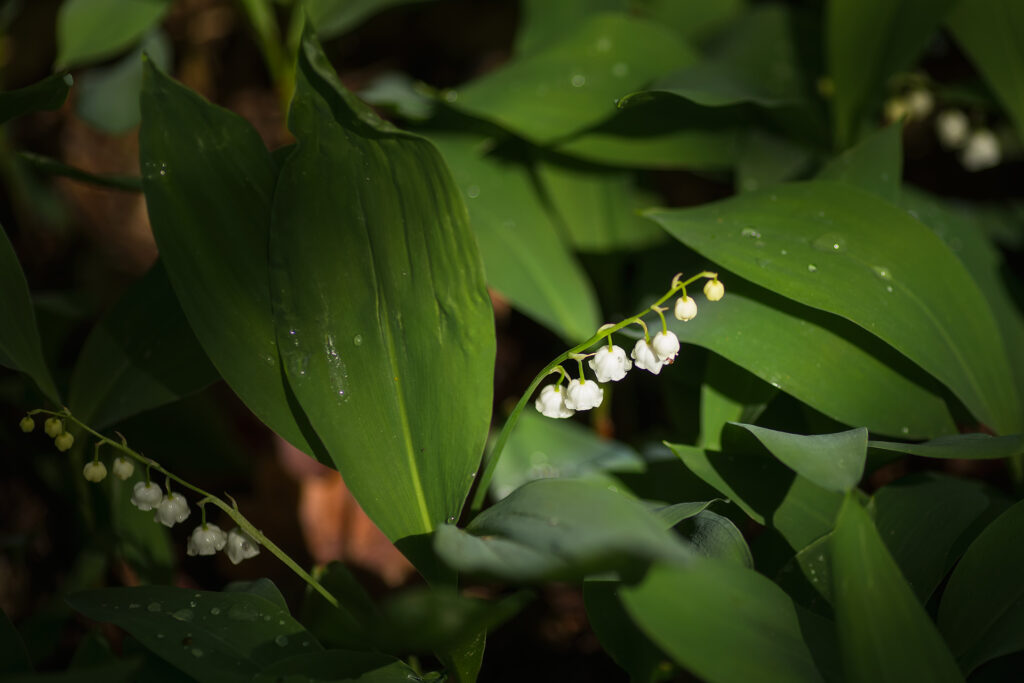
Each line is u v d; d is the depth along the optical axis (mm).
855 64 702
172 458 727
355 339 603
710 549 591
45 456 709
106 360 642
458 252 594
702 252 622
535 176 734
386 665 587
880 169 664
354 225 603
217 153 616
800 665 553
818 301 613
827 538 604
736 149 718
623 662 594
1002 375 630
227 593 600
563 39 719
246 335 608
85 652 616
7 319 606
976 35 706
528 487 574
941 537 602
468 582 717
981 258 696
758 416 644
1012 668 590
